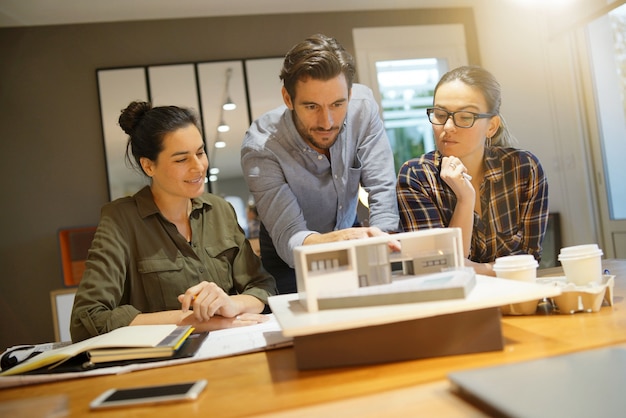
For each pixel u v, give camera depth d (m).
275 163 1.58
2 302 3.96
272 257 1.84
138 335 1.07
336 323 0.77
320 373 0.80
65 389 0.88
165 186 1.46
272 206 1.53
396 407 0.64
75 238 3.92
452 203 1.57
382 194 1.59
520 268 1.03
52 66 4.09
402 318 0.78
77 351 0.99
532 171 1.56
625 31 3.25
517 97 4.28
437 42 4.65
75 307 1.34
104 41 4.16
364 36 4.52
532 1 3.91
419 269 0.96
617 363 0.67
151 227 1.50
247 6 4.21
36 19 4.01
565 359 0.70
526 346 0.82
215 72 4.26
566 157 3.82
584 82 3.65
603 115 3.54
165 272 1.48
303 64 1.34
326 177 1.63
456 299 0.81
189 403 0.73
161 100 4.18
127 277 1.48
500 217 1.57
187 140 1.43
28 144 4.05
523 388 0.61
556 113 3.85
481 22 4.63
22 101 4.05
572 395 0.58
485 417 0.58
